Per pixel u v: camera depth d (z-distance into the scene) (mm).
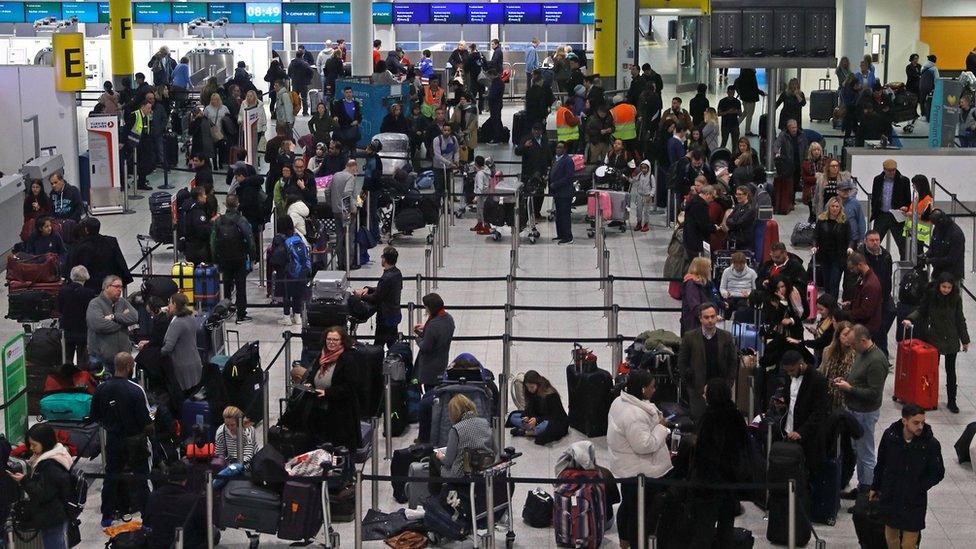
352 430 14414
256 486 13180
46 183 25094
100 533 13758
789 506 12430
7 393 15469
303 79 40906
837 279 19578
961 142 30266
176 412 16016
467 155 31750
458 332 19797
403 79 40938
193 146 30281
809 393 13461
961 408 16781
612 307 17875
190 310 16188
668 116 27500
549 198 28219
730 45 29234
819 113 37062
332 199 22562
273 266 20406
